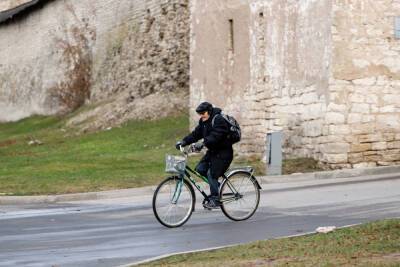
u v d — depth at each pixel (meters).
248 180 45.03
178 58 114.50
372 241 34.41
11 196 58.66
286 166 66.75
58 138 111.06
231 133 43.44
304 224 41.78
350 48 65.56
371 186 56.47
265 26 75.50
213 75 85.19
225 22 82.56
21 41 171.25
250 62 78.25
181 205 43.56
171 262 32.94
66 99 148.12
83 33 144.00
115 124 109.38
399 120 67.06
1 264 34.22
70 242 39.34
